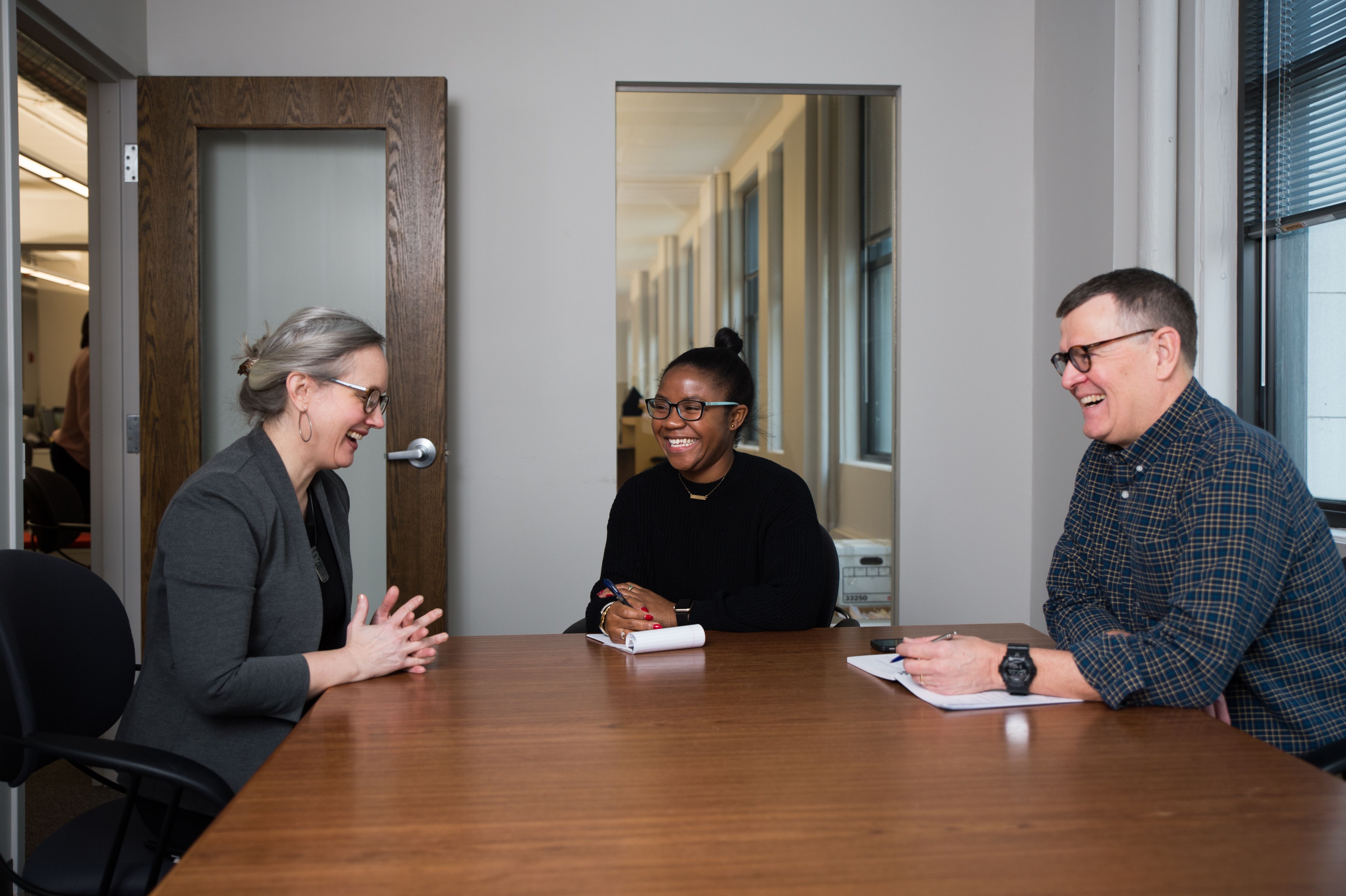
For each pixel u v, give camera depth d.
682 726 1.20
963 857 0.82
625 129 4.81
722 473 2.02
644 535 2.03
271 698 1.36
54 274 9.58
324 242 3.00
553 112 3.06
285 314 3.00
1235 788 0.98
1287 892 0.76
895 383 3.25
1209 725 1.20
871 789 0.98
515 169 3.06
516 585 3.08
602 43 3.07
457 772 1.03
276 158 2.99
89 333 2.95
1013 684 1.31
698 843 0.84
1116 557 1.59
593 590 2.00
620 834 0.86
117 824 1.45
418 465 2.89
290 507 1.50
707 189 5.18
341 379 1.52
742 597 1.81
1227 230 2.51
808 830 0.87
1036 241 3.18
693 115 4.67
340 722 1.22
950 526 3.21
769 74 3.12
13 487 2.13
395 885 0.76
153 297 2.84
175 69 2.96
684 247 5.28
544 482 3.09
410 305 2.89
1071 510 1.70
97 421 2.96
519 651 1.66
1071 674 1.30
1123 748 1.11
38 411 8.23
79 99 4.20
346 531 1.74
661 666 1.54
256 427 1.56
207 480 1.43
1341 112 2.23
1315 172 2.30
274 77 2.88
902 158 3.18
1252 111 2.46
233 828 0.88
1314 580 1.37
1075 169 2.92
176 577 1.37
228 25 2.96
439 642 1.55
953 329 3.20
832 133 4.25
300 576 1.50
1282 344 2.41
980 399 3.21
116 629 1.59
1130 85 2.68
